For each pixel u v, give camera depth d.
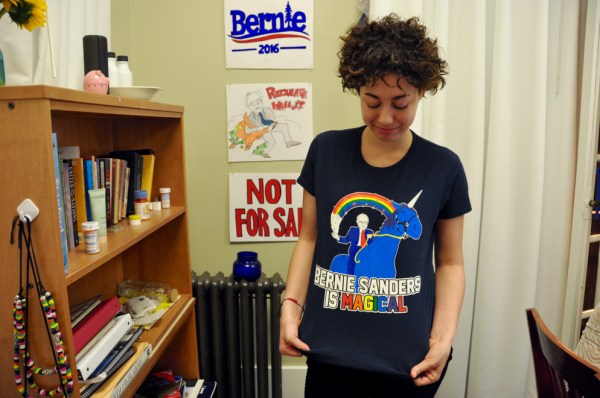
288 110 1.95
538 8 1.74
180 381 1.60
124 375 1.13
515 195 1.86
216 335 1.86
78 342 1.04
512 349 1.93
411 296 0.89
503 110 1.78
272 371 1.90
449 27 1.78
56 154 0.90
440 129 1.81
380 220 0.91
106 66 1.23
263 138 1.97
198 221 2.04
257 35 1.90
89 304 1.19
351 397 0.98
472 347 1.95
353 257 0.91
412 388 0.95
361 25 0.89
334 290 0.92
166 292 1.61
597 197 1.88
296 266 1.08
